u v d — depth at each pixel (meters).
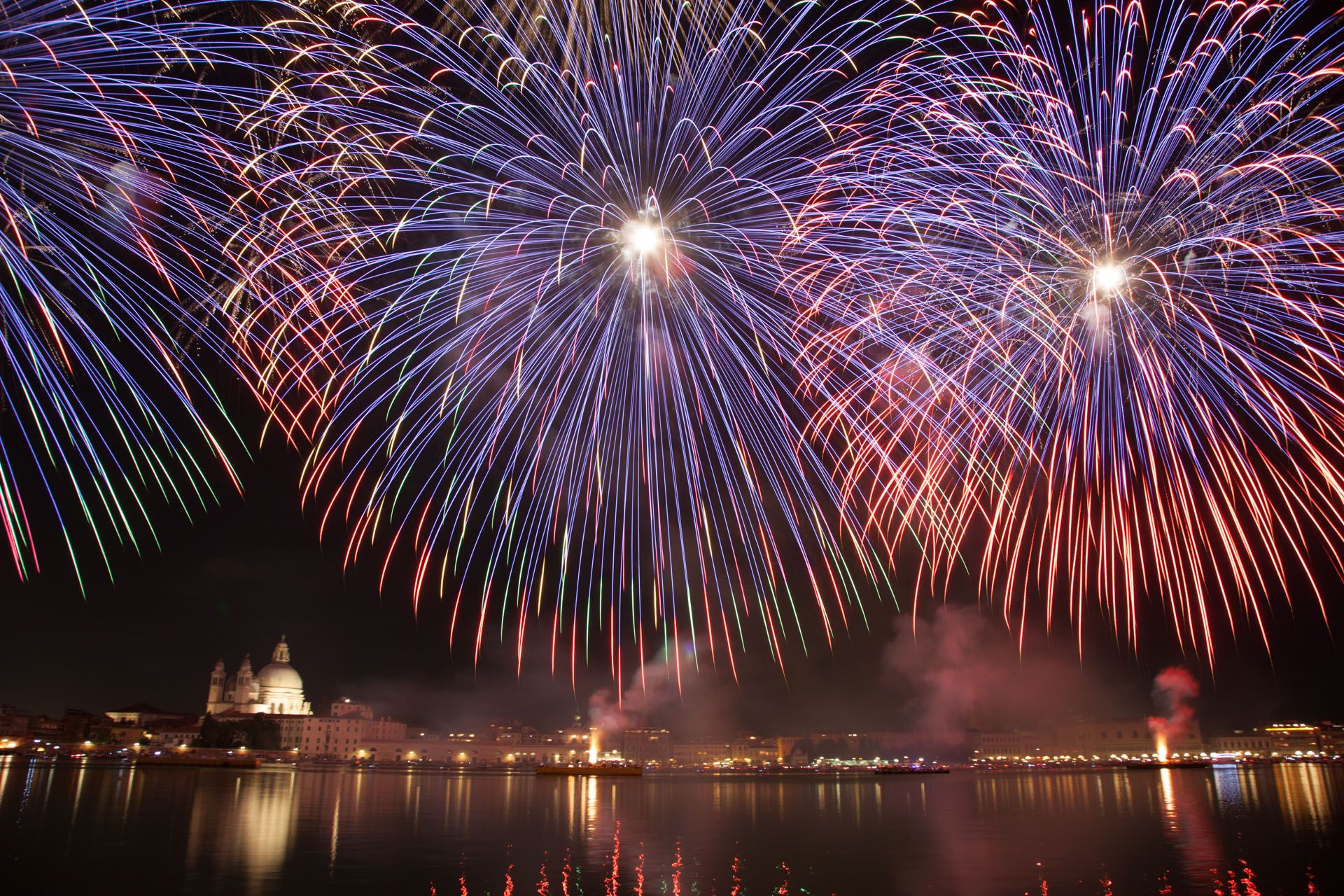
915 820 56.06
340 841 42.66
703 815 60.44
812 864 35.97
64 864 34.81
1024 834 46.31
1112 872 33.31
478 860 36.69
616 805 70.75
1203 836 44.50
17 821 49.50
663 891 30.23
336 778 121.94
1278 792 81.19
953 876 32.94
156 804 63.34
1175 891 29.78
